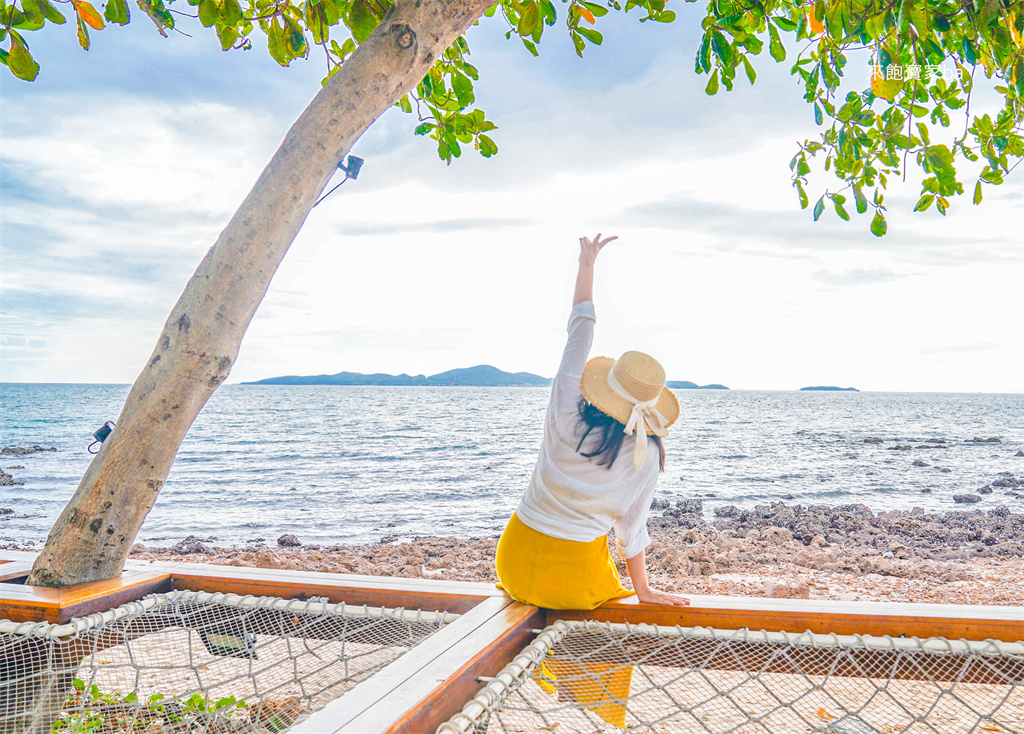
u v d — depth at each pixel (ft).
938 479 72.08
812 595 20.26
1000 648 7.50
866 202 15.19
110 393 545.44
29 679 7.73
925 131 14.85
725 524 35.88
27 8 11.68
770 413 327.67
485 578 22.45
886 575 23.43
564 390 9.44
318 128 9.83
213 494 64.95
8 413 256.32
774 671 7.88
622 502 8.84
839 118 15.19
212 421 232.32
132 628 8.84
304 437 162.09
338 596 9.50
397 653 8.02
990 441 146.20
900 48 12.86
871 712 9.56
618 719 8.01
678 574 23.04
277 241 9.83
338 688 8.20
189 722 7.57
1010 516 39.37
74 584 9.21
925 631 8.07
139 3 12.54
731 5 12.84
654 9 13.43
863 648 7.76
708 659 7.96
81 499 9.40
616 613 8.87
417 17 10.02
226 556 28.35
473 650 6.83
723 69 13.80
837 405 469.57
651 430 9.07
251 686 9.42
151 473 9.62
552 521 8.81
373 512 53.52
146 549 31.94
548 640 7.80
